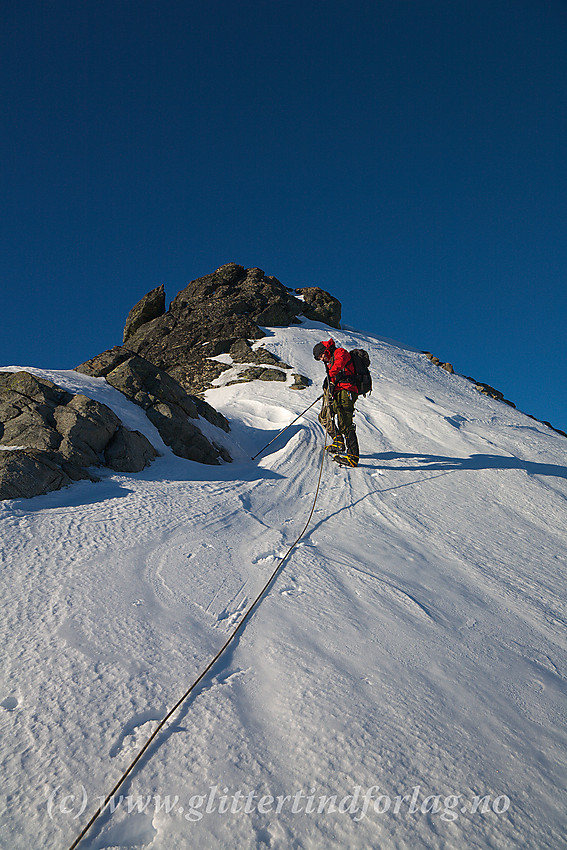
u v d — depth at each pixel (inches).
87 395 230.5
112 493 172.9
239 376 572.1
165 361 676.1
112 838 56.2
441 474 254.2
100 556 123.0
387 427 369.7
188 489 189.0
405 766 67.2
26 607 98.6
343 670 87.1
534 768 69.7
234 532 151.9
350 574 129.6
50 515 145.8
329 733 71.8
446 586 129.4
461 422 397.1
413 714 77.8
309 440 298.7
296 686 81.7
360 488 222.5
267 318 754.8
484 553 157.4
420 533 170.7
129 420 230.5
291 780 63.8
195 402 299.0
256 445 315.0
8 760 64.6
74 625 93.7
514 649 102.8
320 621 103.6
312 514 182.9
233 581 119.2
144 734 70.4
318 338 715.4
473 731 75.9
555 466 284.4
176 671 83.9
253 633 97.0
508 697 85.8
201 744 68.6
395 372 612.7
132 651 88.0
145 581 113.5
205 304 782.5
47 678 79.6
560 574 146.4
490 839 57.9
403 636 101.3
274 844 55.6
